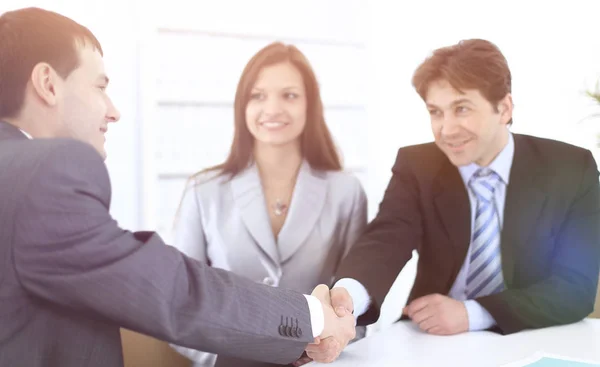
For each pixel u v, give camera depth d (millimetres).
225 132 3598
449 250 1515
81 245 777
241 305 884
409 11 3828
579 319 1316
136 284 794
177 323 829
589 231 1416
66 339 809
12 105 888
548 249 1444
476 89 1418
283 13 3762
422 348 1123
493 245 1482
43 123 902
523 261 1444
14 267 762
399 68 3867
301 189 1777
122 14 3305
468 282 1505
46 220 762
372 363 1027
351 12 3967
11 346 765
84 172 811
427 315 1268
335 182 1810
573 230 1432
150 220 3375
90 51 950
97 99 954
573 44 3449
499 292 1334
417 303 1310
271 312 916
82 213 785
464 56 1434
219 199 1776
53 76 898
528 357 1043
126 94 3328
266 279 1706
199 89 3562
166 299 815
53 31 906
